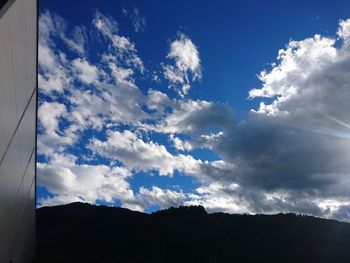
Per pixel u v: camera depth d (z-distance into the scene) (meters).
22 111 12.18
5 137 10.02
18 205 16.70
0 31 7.55
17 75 10.17
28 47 11.22
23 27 9.88
